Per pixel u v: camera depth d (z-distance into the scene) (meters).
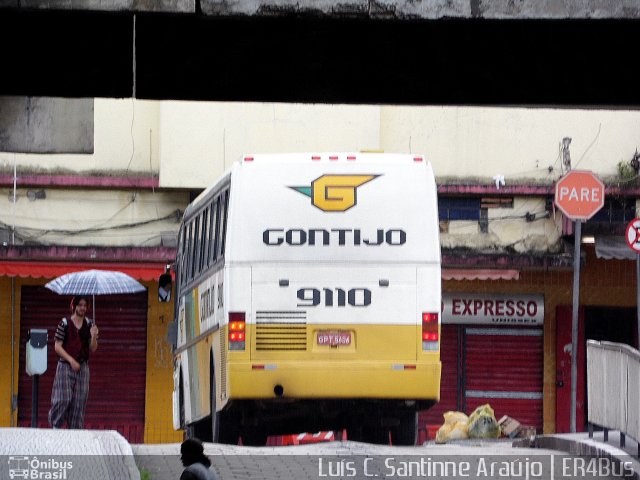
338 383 53.47
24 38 47.16
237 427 56.22
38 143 52.97
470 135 93.88
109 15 42.19
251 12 41.53
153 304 94.38
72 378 61.19
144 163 93.25
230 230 54.22
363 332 53.81
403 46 47.22
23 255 90.56
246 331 53.62
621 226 91.69
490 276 91.00
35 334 64.25
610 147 93.75
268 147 92.19
